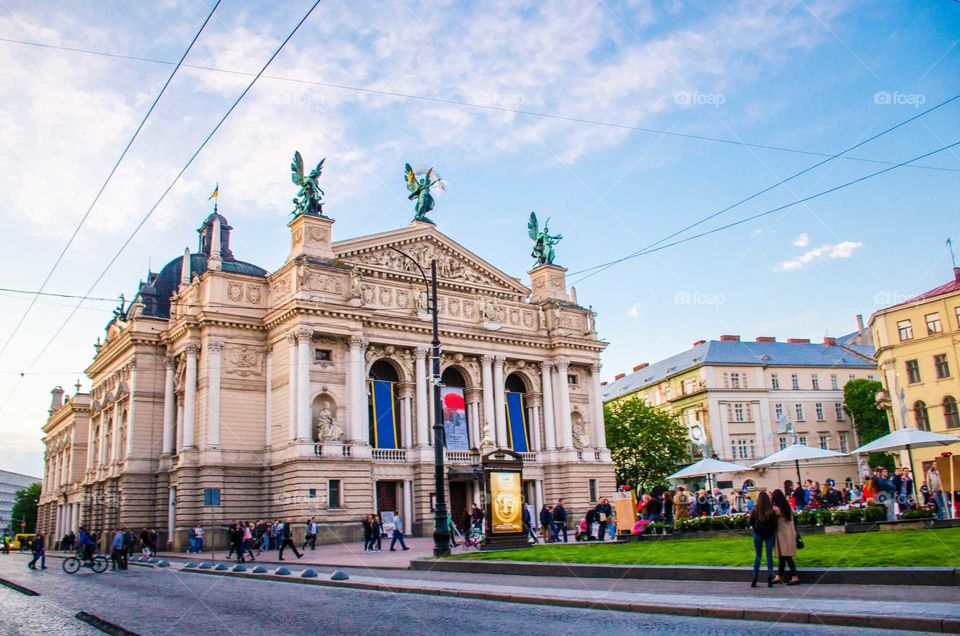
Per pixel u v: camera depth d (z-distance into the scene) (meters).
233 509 67.56
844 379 118.88
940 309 79.06
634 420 104.25
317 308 68.00
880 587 19.88
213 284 70.94
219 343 70.00
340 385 69.50
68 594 30.17
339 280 70.88
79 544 45.78
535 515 81.19
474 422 78.56
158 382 77.62
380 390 73.56
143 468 74.88
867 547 25.09
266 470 69.19
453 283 80.50
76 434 106.75
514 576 30.11
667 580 25.28
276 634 18.11
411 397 74.69
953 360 77.38
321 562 44.78
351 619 20.42
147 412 76.31
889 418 85.25
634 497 45.88
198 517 66.81
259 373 71.75
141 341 77.06
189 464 67.94
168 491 72.44
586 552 33.69
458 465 74.06
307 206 72.75
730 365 113.00
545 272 89.88
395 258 77.62
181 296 76.75
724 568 24.00
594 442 86.94
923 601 17.36
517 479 43.03
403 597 25.58
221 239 97.19
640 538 39.56
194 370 70.50
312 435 67.25
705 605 18.94
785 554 21.75
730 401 111.62
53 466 123.06
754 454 110.69
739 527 36.16
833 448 115.25
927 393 79.44
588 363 87.88
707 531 37.12
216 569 41.31
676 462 105.75
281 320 69.81
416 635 17.52
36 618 22.30
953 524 30.70
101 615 22.72
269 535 60.53
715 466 51.66
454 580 29.73
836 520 33.31
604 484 85.25
